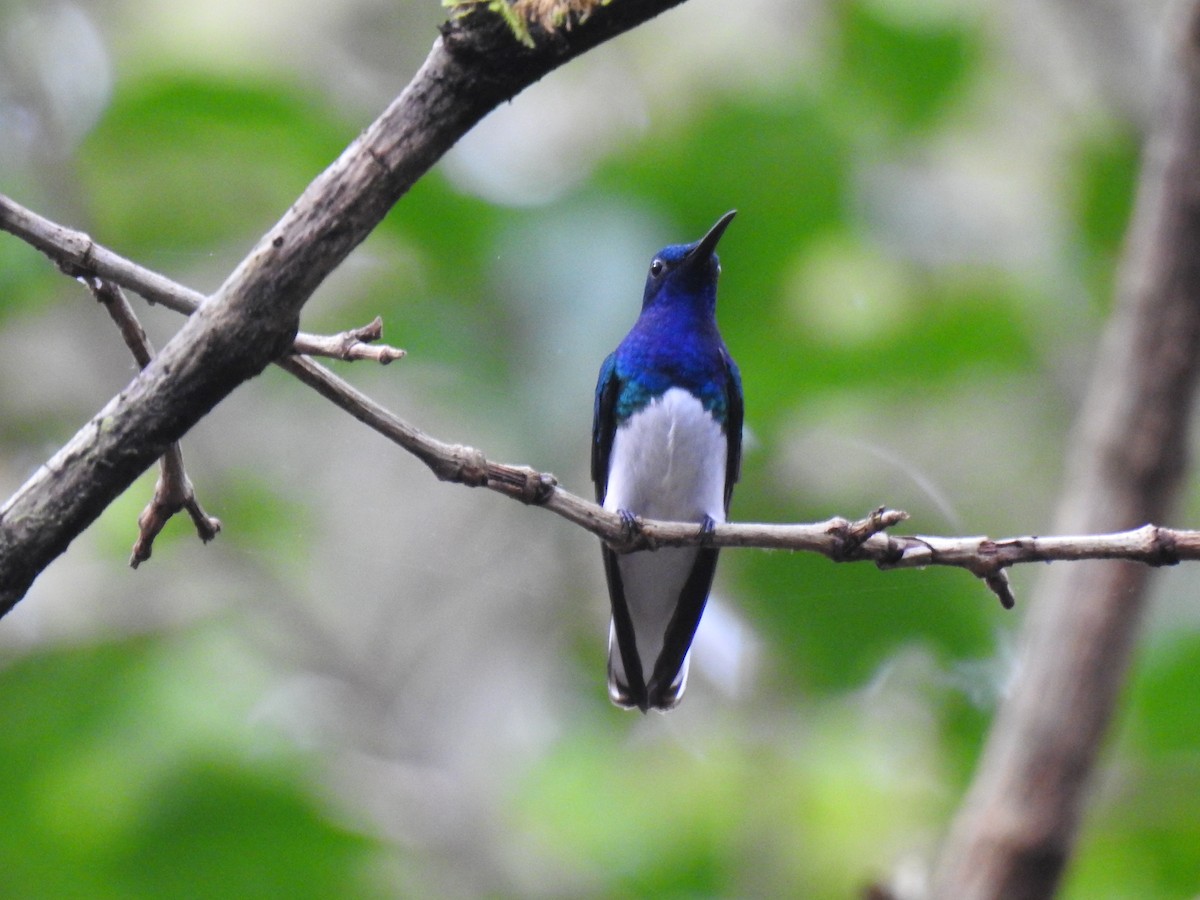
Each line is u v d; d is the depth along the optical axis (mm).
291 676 11508
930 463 12320
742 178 11023
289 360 4145
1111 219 11336
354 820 10453
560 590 12672
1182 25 6961
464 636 12633
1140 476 6809
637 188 10891
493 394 10492
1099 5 11344
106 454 3580
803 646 11125
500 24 3459
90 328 11703
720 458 9195
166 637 11016
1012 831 6488
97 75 12711
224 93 10750
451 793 10836
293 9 13711
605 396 9539
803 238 11164
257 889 10281
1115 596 6582
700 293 9359
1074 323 11695
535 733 12250
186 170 11336
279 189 11242
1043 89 13047
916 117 12023
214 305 3572
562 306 10539
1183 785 9852
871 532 4926
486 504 12953
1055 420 12047
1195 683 9742
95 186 11359
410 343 10625
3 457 11844
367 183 3543
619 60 13297
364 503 12859
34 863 10305
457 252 10680
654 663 8742
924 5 11609
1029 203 12492
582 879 10438
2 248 10992
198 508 4293
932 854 10391
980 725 10914
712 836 10633
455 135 3564
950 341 11305
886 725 11617
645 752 11742
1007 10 13031
